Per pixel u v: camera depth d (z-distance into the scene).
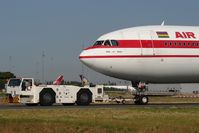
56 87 94.00
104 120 56.50
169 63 96.25
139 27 99.19
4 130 45.12
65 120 56.28
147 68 95.62
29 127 47.03
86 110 74.31
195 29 101.00
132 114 66.88
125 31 97.38
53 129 46.25
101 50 94.06
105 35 97.25
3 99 121.94
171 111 73.00
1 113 68.50
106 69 94.62
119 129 46.81
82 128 47.31
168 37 96.88
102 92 97.12
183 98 163.88
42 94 92.94
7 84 100.38
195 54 97.81
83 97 95.38
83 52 95.31
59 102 94.06
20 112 70.31
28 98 93.62
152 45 95.44
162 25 100.81
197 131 45.56
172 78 99.31
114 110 74.31
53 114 66.75
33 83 96.56
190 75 99.75
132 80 98.81
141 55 94.81
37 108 81.38
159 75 97.44
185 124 52.09
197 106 87.88
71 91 94.75
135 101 99.69
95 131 45.62
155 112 70.94
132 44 94.88
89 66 95.19
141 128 47.41
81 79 100.38
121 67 94.62
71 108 80.50
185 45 97.31
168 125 50.12
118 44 94.62
